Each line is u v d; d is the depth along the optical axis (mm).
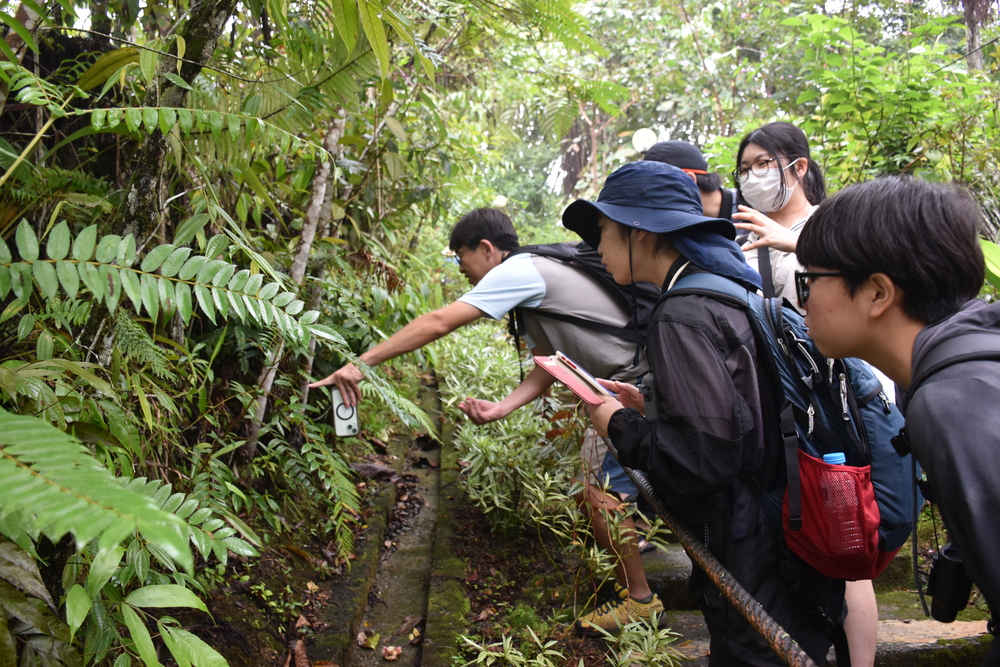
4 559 1005
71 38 2387
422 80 3611
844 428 1483
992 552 836
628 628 2164
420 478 3850
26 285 1035
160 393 1668
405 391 4566
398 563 3025
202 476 1855
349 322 2994
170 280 1203
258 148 2283
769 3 7301
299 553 2650
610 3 8648
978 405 885
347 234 3391
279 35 2047
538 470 3068
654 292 2379
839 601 1570
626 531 2318
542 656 2070
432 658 2338
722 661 1569
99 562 1103
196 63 1466
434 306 4980
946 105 4000
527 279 2412
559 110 4055
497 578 2863
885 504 1517
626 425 1639
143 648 1142
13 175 1522
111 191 1953
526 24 2930
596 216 1973
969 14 4973
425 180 3920
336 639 2322
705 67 8188
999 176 3578
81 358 1450
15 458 786
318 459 2613
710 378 1416
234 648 2012
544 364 1838
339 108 2551
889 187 1089
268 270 1506
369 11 1461
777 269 2412
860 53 4211
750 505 1492
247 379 2754
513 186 13312
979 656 2225
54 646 1086
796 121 4652
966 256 1032
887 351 1106
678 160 2670
